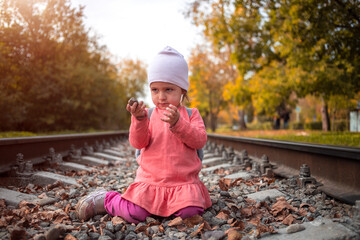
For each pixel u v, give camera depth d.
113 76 24.22
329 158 2.88
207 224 2.01
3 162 3.61
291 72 11.45
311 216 2.17
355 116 16.11
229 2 7.26
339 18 7.31
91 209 2.27
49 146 5.19
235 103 18.17
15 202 2.58
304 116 36.41
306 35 9.19
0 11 11.57
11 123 12.11
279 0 8.45
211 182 3.76
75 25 16.72
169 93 2.21
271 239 1.78
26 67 13.84
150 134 2.31
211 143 8.62
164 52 2.21
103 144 9.41
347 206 2.29
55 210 2.47
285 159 3.93
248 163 4.69
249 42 13.18
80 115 17.55
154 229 1.99
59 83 15.45
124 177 4.42
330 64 10.16
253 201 2.69
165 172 2.19
